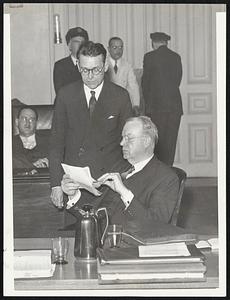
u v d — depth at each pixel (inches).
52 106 107.1
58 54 106.4
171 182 105.8
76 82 107.3
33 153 106.7
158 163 106.7
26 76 106.1
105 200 107.1
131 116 107.4
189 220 105.6
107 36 106.3
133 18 105.7
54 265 88.3
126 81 107.1
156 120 107.0
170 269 81.9
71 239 102.5
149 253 83.3
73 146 107.9
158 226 95.0
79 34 106.0
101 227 96.5
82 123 107.7
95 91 107.5
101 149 107.7
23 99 106.3
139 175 107.0
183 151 106.2
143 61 106.6
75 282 82.8
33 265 88.8
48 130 107.2
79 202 107.0
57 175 107.3
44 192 106.8
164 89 106.0
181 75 105.9
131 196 106.3
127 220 106.1
